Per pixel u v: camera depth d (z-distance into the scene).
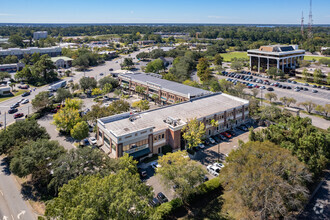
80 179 39.66
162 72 186.38
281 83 151.75
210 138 76.81
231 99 94.94
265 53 177.25
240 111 88.56
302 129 59.72
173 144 68.88
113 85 143.75
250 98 104.31
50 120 96.69
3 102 119.75
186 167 47.31
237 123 88.31
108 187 35.56
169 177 46.47
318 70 145.25
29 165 52.03
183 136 67.69
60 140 79.06
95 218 32.53
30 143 59.91
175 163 48.06
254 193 39.19
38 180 56.38
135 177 40.81
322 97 121.06
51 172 53.28
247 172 41.44
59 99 112.81
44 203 50.28
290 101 105.50
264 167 42.97
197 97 94.50
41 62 162.75
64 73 190.00
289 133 60.12
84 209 32.50
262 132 62.12
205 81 145.62
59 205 34.81
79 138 73.31
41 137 67.69
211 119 79.00
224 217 45.62
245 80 161.75
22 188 55.41
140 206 34.19
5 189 55.00
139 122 72.56
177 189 46.59
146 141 66.12
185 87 111.19
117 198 33.69
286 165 44.91
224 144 75.19
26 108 111.44
